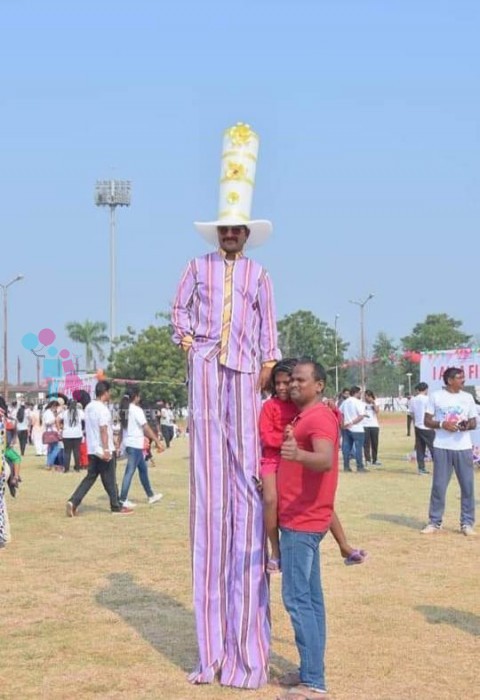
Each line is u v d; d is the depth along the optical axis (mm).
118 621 7211
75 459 22359
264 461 5734
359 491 15992
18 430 29062
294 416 5664
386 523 12078
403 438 35375
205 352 6000
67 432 22094
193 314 6125
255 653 5770
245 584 5844
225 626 5914
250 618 5816
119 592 8203
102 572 9102
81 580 8719
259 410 6008
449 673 5879
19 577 8875
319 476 5352
